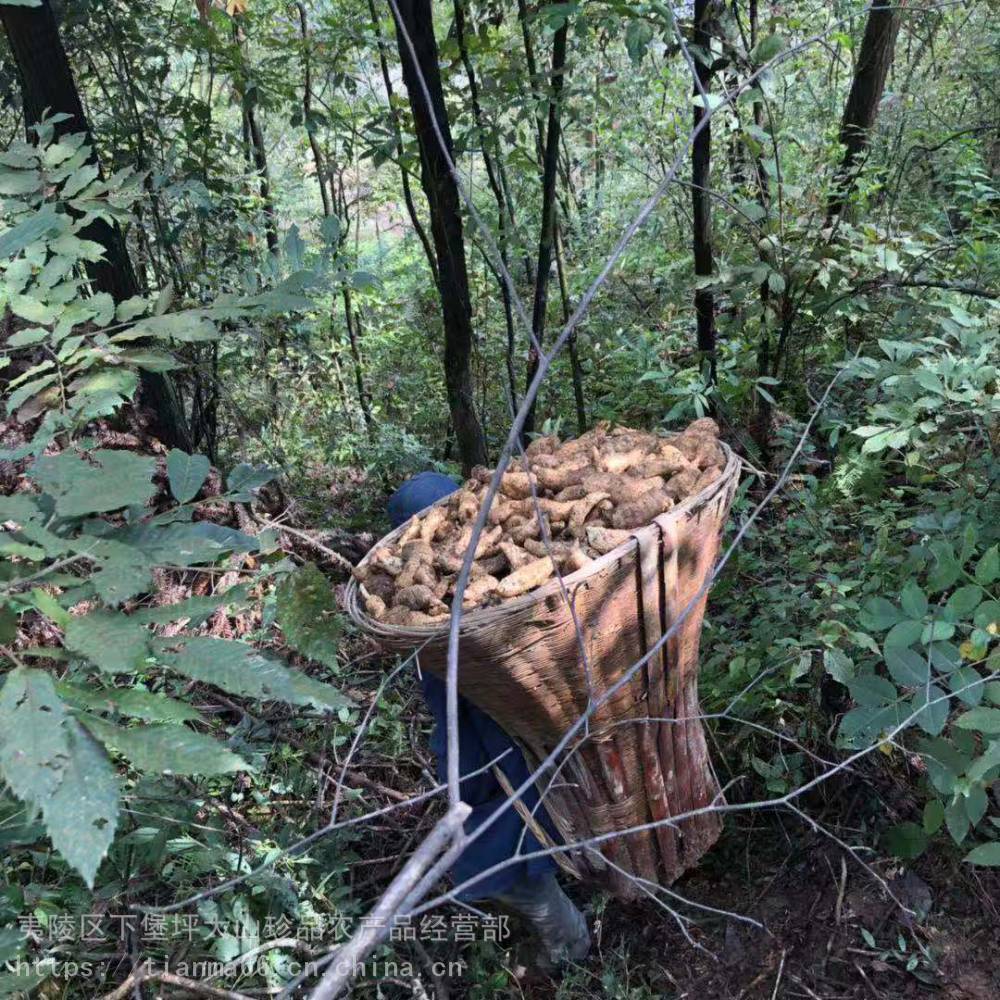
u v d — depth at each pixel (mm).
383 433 4910
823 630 2215
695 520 1864
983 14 5859
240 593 944
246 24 4645
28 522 918
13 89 4160
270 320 4609
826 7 4617
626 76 4418
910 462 2490
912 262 3627
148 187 3955
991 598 2207
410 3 3346
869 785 2424
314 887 2387
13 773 741
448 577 1819
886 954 2174
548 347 4008
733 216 3656
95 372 1461
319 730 2889
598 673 1827
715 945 2334
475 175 6082
